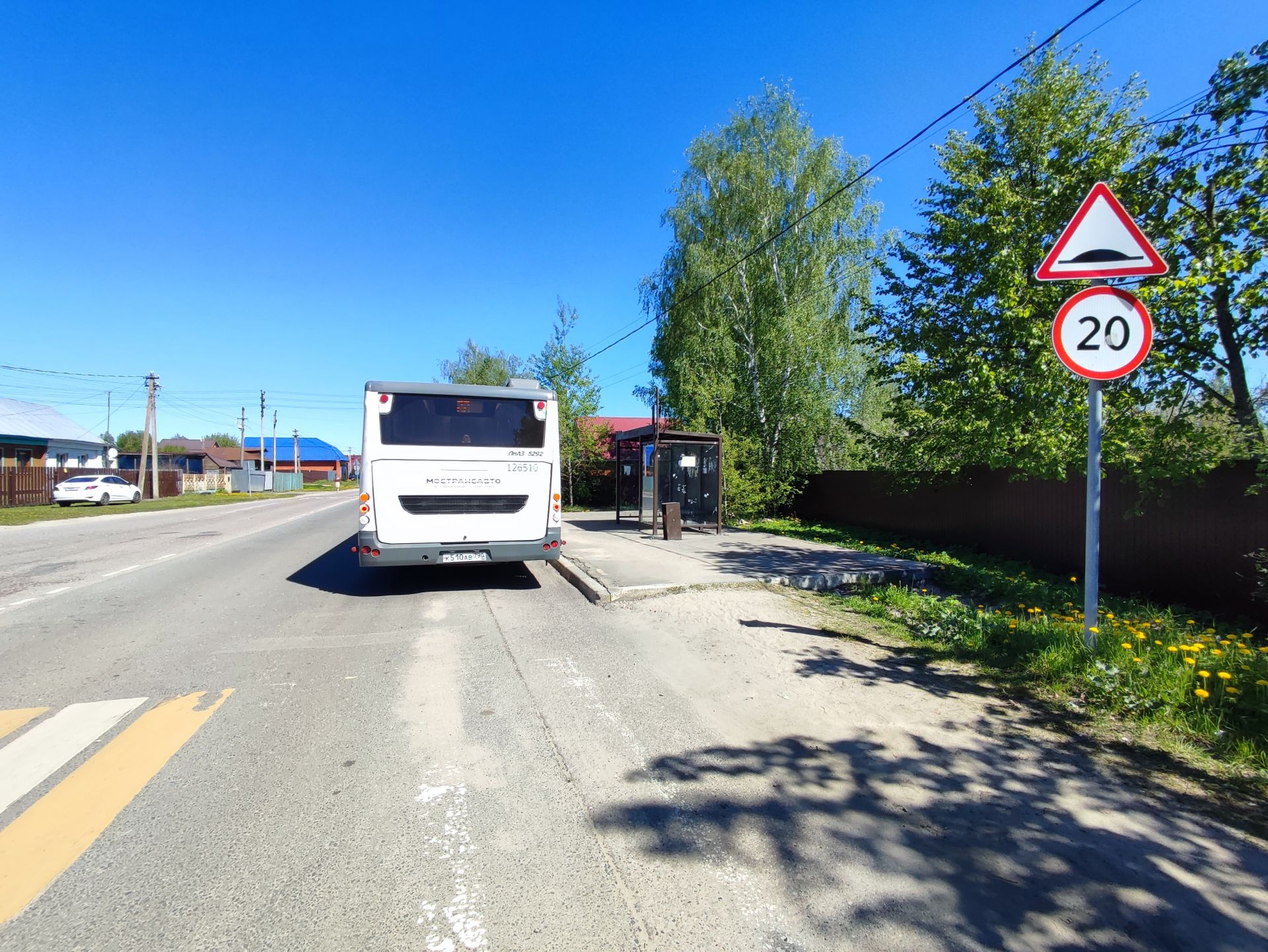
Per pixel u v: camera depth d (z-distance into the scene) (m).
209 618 6.71
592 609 6.98
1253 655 4.68
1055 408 8.27
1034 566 10.58
